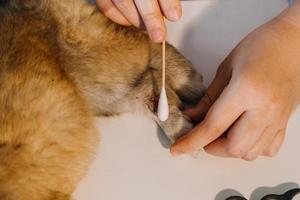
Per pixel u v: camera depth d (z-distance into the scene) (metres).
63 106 0.33
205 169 0.33
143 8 0.32
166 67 0.36
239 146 0.31
